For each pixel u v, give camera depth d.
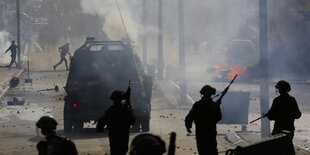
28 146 35.59
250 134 39.56
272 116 26.44
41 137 39.91
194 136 39.00
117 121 24.69
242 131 41.81
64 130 42.53
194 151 32.47
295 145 33.84
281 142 21.72
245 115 41.72
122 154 24.86
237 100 41.81
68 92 42.66
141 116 41.81
